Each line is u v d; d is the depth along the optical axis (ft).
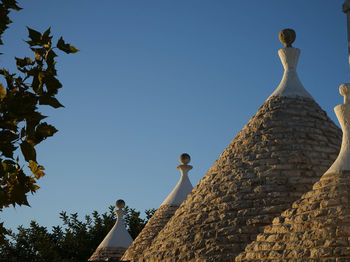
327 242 30.12
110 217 123.85
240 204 42.83
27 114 15.52
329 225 30.78
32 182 17.33
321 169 43.78
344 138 34.71
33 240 113.19
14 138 15.61
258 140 46.26
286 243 32.40
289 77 50.39
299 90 49.49
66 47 16.48
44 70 16.34
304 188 42.24
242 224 41.70
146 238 65.31
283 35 51.31
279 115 47.21
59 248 114.11
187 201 48.16
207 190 46.19
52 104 15.96
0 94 15.74
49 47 16.37
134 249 65.05
